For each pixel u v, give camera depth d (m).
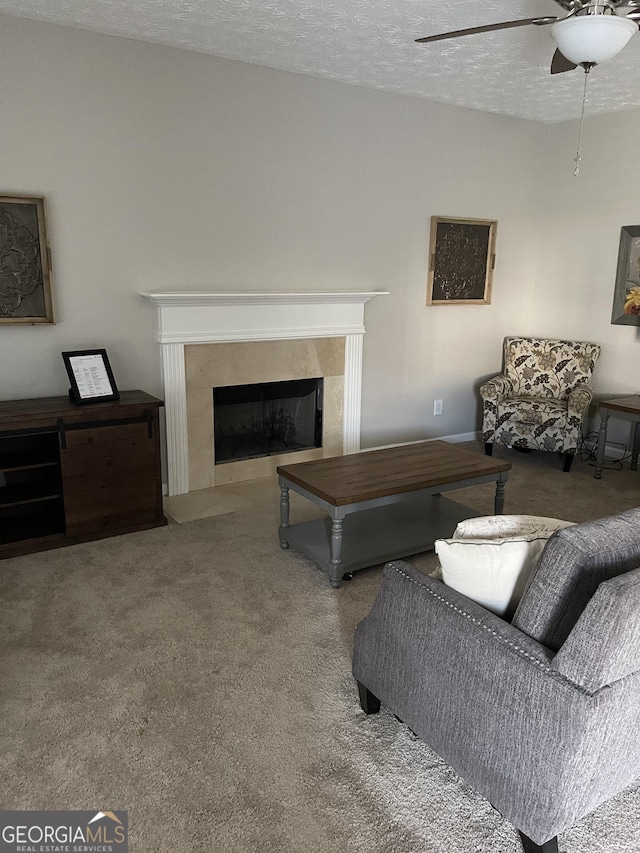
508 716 1.56
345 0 2.89
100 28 3.30
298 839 1.67
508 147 5.14
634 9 2.20
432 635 1.76
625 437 5.12
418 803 1.80
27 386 3.52
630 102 4.58
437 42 3.40
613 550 1.47
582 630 1.38
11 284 3.35
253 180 4.00
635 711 1.51
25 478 3.53
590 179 5.10
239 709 2.16
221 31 3.31
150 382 3.91
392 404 5.03
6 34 3.14
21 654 2.43
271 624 2.66
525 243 5.49
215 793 1.81
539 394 5.21
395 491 2.99
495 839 1.69
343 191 4.38
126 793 1.80
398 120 4.51
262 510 3.90
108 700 2.19
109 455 3.37
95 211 3.54
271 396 4.46
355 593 2.93
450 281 5.07
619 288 5.03
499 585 1.72
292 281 4.30
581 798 1.49
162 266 3.81
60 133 3.36
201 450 4.18
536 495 4.26
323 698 2.22
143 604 2.80
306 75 4.05
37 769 1.88
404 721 1.94
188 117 3.70
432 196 4.82
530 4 2.89
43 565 3.15
